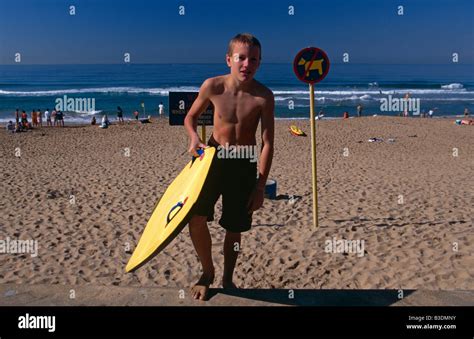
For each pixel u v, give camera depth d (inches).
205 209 130.8
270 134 132.2
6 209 341.1
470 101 2012.8
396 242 244.2
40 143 835.4
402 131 979.9
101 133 986.1
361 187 405.4
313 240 254.2
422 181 437.7
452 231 258.5
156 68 6806.1
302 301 135.8
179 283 208.8
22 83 3245.6
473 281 192.1
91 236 275.9
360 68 7155.5
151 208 341.1
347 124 1092.5
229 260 146.6
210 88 132.8
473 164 572.1
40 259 238.8
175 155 663.1
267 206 336.5
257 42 128.2
